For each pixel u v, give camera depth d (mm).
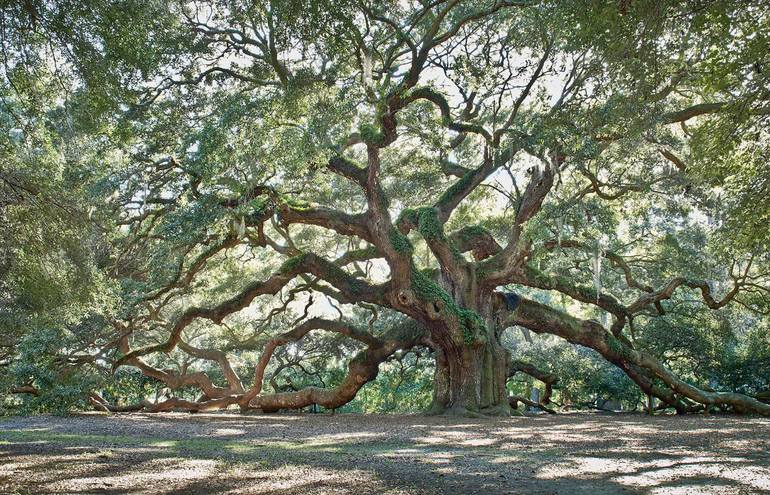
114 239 28406
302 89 22875
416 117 25984
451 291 29156
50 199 15539
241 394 32625
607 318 47781
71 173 18141
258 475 10648
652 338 36438
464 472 10984
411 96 24844
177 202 27141
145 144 26000
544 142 23484
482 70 25719
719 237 22266
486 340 27297
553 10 13242
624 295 39062
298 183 26297
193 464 11867
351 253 30797
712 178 15477
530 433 18891
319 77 23547
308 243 40000
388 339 30172
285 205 26688
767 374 35031
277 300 43281
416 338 29891
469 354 27250
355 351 40062
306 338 39844
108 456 12867
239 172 23500
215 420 25750
